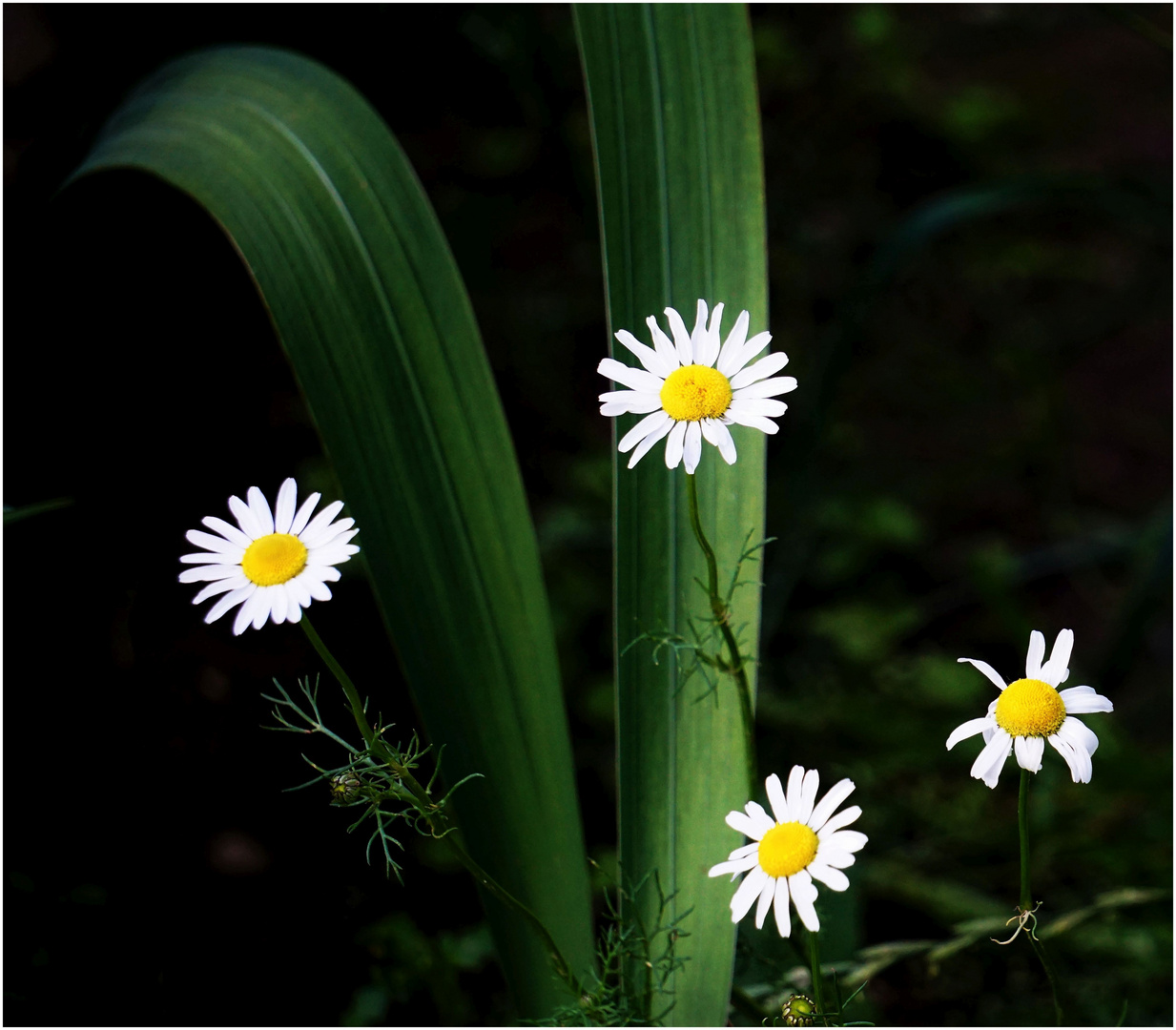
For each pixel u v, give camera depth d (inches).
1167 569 46.1
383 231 32.5
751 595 31.2
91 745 35.8
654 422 28.0
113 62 41.8
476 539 31.9
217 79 33.8
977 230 90.9
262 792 37.3
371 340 32.0
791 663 58.8
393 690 40.1
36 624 35.9
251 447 44.7
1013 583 64.7
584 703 52.6
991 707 27.7
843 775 46.9
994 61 106.1
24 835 34.4
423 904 38.6
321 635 41.2
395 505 31.7
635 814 31.3
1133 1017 36.6
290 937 36.0
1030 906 28.7
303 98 33.2
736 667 29.8
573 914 31.5
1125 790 43.9
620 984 30.4
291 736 37.9
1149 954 38.4
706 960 30.9
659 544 31.4
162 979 34.4
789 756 49.4
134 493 39.4
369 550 31.5
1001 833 45.4
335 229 32.4
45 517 36.6
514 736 31.7
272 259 32.0
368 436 31.8
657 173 32.2
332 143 32.8
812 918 27.3
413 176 32.8
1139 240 90.0
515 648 31.8
